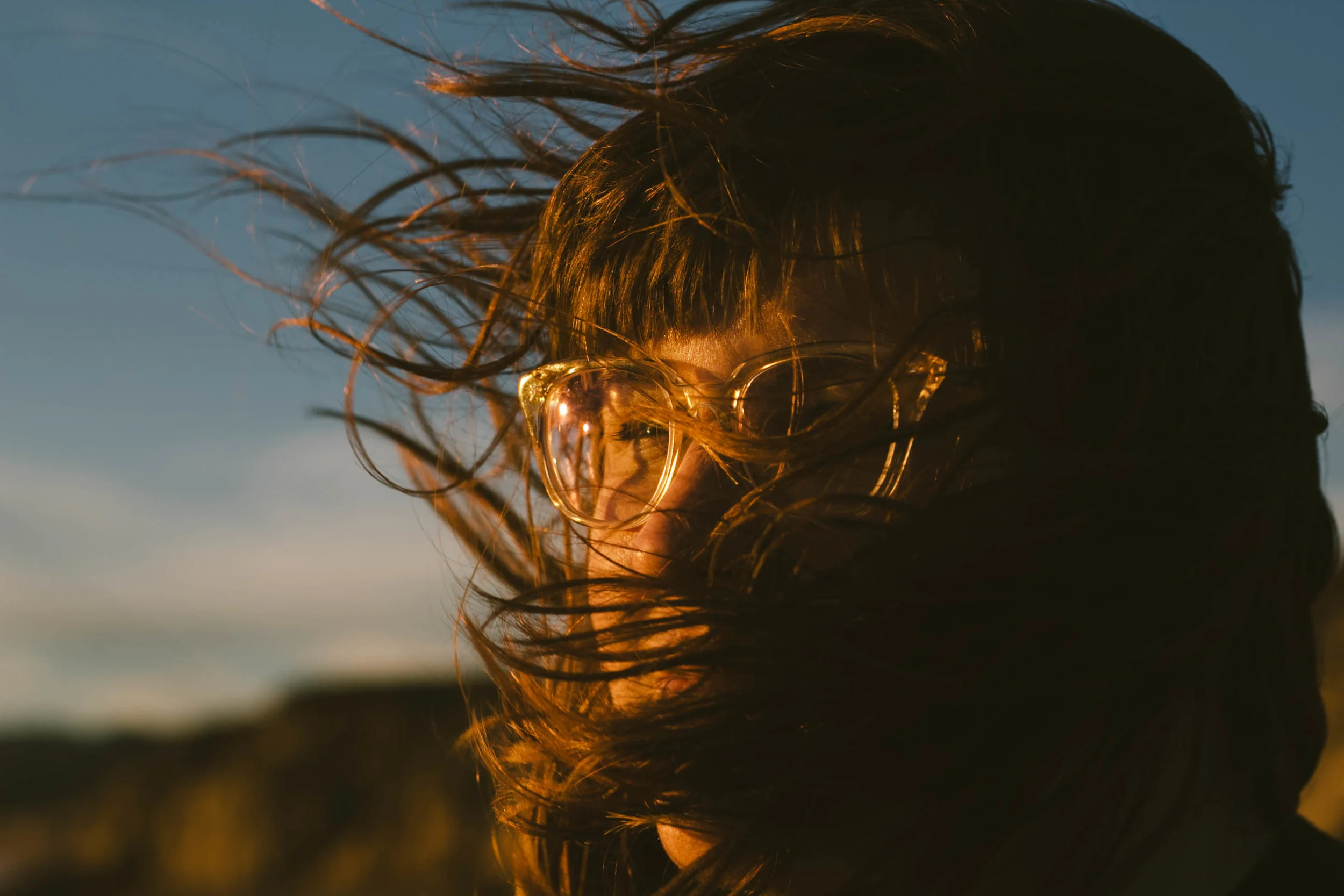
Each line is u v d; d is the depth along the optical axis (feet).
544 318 3.19
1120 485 2.24
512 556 4.31
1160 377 2.41
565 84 3.78
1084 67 2.60
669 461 2.68
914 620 2.21
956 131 2.47
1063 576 2.19
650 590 2.54
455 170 4.33
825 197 2.53
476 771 3.67
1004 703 2.17
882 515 2.37
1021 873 2.32
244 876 33.14
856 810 2.29
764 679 2.25
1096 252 2.43
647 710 2.42
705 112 2.81
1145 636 2.23
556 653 2.54
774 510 2.37
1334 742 18.28
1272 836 2.66
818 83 2.67
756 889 2.41
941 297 2.44
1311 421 2.68
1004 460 2.36
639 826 3.16
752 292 2.59
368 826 32.24
